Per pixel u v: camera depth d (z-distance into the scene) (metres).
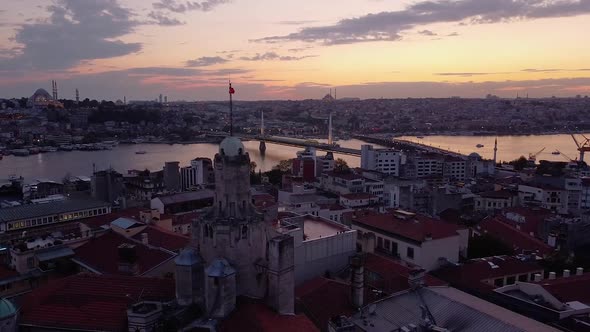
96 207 149.75
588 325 75.56
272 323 63.00
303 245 104.19
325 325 79.94
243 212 68.62
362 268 83.56
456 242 126.44
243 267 67.25
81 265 95.88
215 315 62.59
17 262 95.94
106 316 61.53
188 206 194.00
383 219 137.88
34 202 166.12
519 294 92.38
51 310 62.78
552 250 141.12
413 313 71.19
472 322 65.94
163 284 68.81
